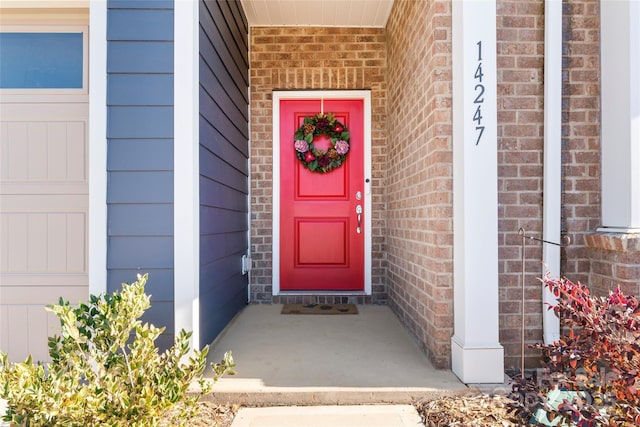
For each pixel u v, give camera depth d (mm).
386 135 4016
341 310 3729
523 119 2383
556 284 1562
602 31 2389
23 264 2434
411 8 2967
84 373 1521
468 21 2180
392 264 3703
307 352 2598
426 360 2459
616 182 2295
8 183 2441
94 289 2182
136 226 2201
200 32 2375
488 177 2170
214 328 2713
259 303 4016
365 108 4062
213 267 2678
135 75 2213
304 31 4027
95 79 2205
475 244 2160
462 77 2199
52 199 2443
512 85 2383
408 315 3049
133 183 2205
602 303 1453
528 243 2381
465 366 2123
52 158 2449
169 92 2213
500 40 2379
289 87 4027
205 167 2473
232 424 1834
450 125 2354
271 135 4035
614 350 1336
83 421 1334
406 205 3141
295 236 4102
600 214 2410
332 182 4098
